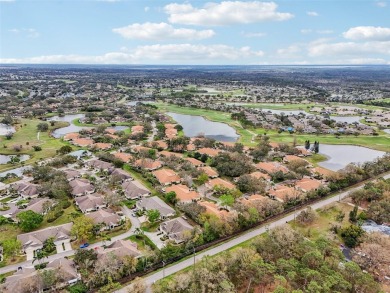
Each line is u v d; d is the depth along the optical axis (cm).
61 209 13838
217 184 16238
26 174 17850
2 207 13988
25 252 10988
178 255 10638
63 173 16988
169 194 14525
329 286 8244
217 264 9312
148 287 9206
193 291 8462
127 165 19575
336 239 11719
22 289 8756
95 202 14138
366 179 18050
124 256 10150
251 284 9381
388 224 13100
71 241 11644
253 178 16588
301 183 16700
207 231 11644
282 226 11488
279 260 9250
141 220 13250
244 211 12862
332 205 14562
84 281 9294
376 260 10181
